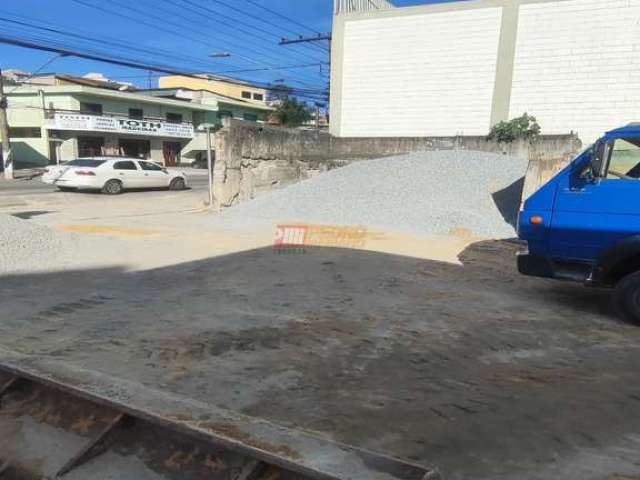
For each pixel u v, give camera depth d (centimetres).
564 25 1822
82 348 466
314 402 373
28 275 727
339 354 461
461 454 310
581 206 569
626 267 564
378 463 251
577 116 1847
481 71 1969
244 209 1331
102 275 734
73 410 344
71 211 1460
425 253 902
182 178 2386
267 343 483
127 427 321
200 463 291
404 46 2089
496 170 1395
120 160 2175
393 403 373
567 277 586
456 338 508
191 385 396
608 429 343
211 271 755
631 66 1752
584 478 289
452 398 382
